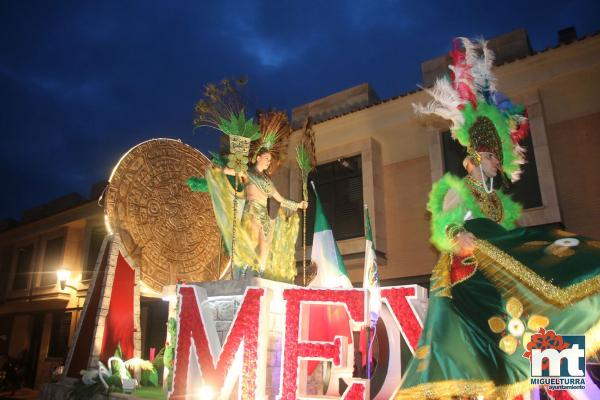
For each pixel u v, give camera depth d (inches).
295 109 679.7
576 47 445.4
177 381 220.5
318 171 597.9
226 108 291.3
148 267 351.6
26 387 816.9
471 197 182.7
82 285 786.2
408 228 528.1
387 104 550.6
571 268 151.7
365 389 200.1
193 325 226.1
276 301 229.5
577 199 436.8
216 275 400.5
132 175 350.6
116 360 295.7
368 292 214.5
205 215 400.5
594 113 446.3
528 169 455.5
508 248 163.8
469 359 146.0
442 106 204.4
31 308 877.2
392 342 223.6
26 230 912.3
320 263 327.9
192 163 398.6
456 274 166.6
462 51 239.3
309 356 206.7
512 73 472.4
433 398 140.9
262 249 280.2
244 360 210.5
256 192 287.3
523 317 151.2
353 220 559.8
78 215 810.2
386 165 561.0
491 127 203.0
